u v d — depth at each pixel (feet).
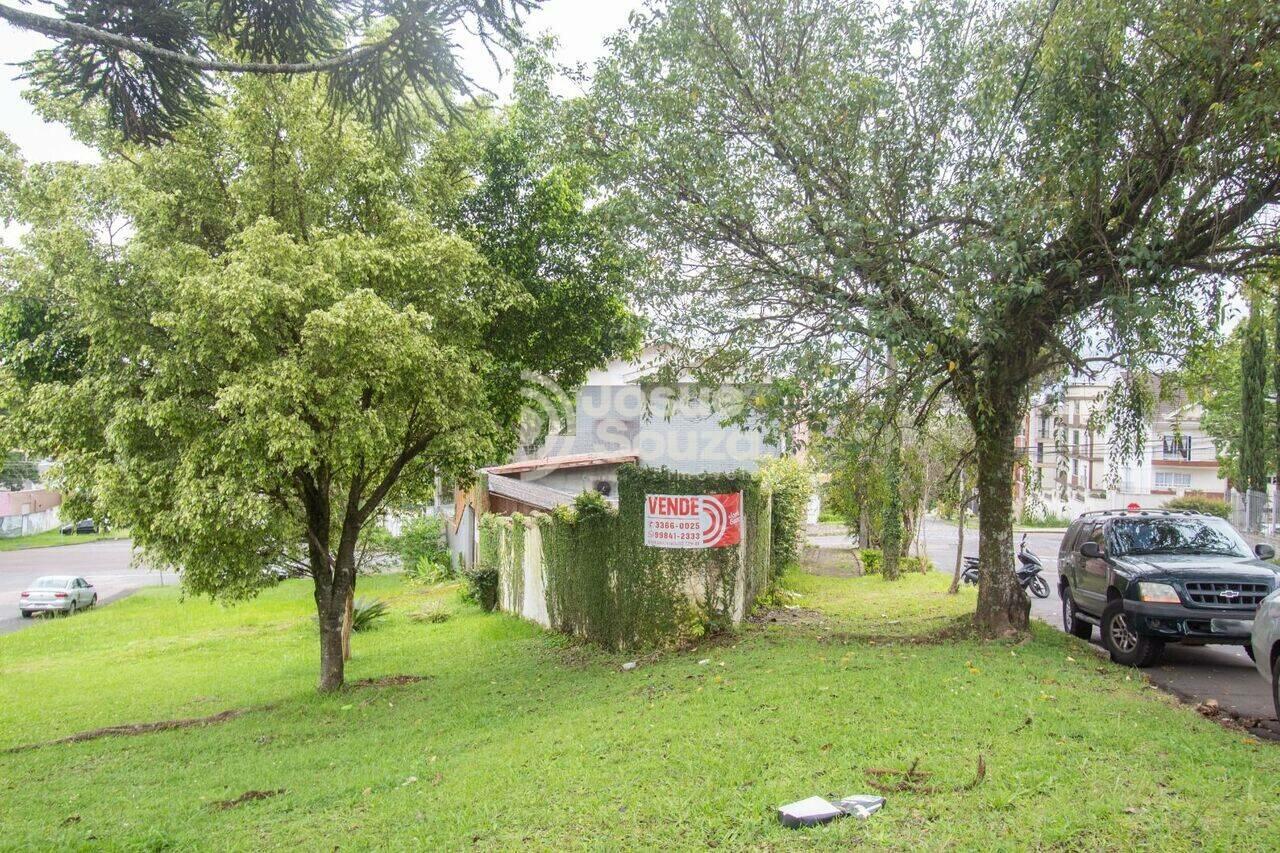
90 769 29.58
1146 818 14.42
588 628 45.50
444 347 36.73
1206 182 26.50
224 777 26.35
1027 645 32.07
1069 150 27.37
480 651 48.85
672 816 16.20
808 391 29.58
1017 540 121.70
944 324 28.40
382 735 30.07
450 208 41.70
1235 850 13.08
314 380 31.73
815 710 22.82
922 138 31.24
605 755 21.15
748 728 21.68
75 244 32.19
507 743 24.89
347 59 17.10
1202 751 18.13
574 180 41.98
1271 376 93.50
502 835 16.51
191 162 35.01
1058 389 34.35
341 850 17.08
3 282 33.60
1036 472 42.06
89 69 15.83
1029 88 29.53
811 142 30.94
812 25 32.53
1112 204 28.60
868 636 35.99
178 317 30.86
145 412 31.94
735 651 34.78
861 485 47.09
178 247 32.71
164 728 36.63
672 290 33.63
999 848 13.44
